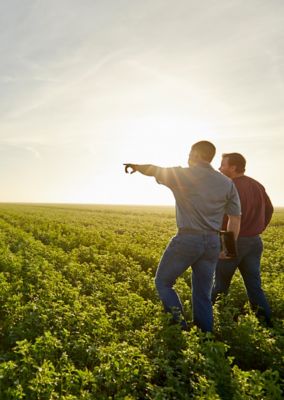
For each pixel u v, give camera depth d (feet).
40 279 25.39
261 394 12.05
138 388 13.51
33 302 21.22
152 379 14.61
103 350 14.94
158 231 74.84
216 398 11.56
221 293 21.25
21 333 16.93
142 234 64.23
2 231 63.67
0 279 24.67
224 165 20.92
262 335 16.69
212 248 16.98
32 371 13.52
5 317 19.51
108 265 33.47
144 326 18.28
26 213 141.38
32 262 31.32
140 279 27.81
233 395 12.51
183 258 17.04
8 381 12.85
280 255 37.93
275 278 27.76
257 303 20.13
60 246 48.67
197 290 17.38
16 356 14.49
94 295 23.40
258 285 20.29
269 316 19.89
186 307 20.89
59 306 19.30
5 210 167.22
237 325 17.99
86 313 18.30
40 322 17.78
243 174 20.75
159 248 43.06
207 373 13.29
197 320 17.11
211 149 17.31
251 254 20.18
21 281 24.20
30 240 47.14
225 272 20.58
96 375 13.38
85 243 50.16
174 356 15.67
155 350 15.55
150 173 17.01
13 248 44.11
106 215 148.15
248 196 19.88
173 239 17.39
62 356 14.32
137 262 34.27
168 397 12.50
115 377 13.20
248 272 20.35
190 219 16.88
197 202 16.71
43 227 72.59
